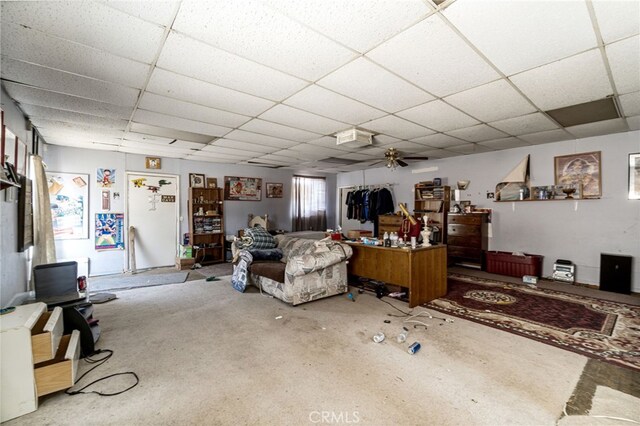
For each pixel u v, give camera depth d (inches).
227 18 64.5
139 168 221.3
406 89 103.4
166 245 233.3
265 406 67.1
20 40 72.2
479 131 159.0
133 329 110.3
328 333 106.3
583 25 67.6
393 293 153.6
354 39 73.2
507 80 96.5
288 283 134.8
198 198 246.8
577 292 158.9
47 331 69.5
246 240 178.1
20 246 115.2
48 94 105.7
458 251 223.0
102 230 205.3
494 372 81.0
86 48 76.4
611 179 166.1
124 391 72.6
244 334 105.7
